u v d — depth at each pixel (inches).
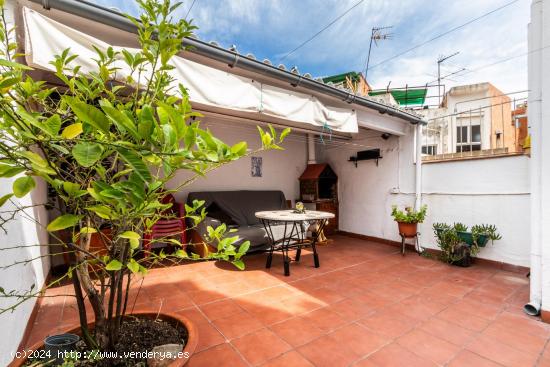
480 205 178.5
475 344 91.3
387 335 96.7
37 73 113.1
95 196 32.8
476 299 126.3
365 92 401.1
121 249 53.7
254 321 106.5
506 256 167.8
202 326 102.8
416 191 209.0
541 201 107.2
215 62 126.3
